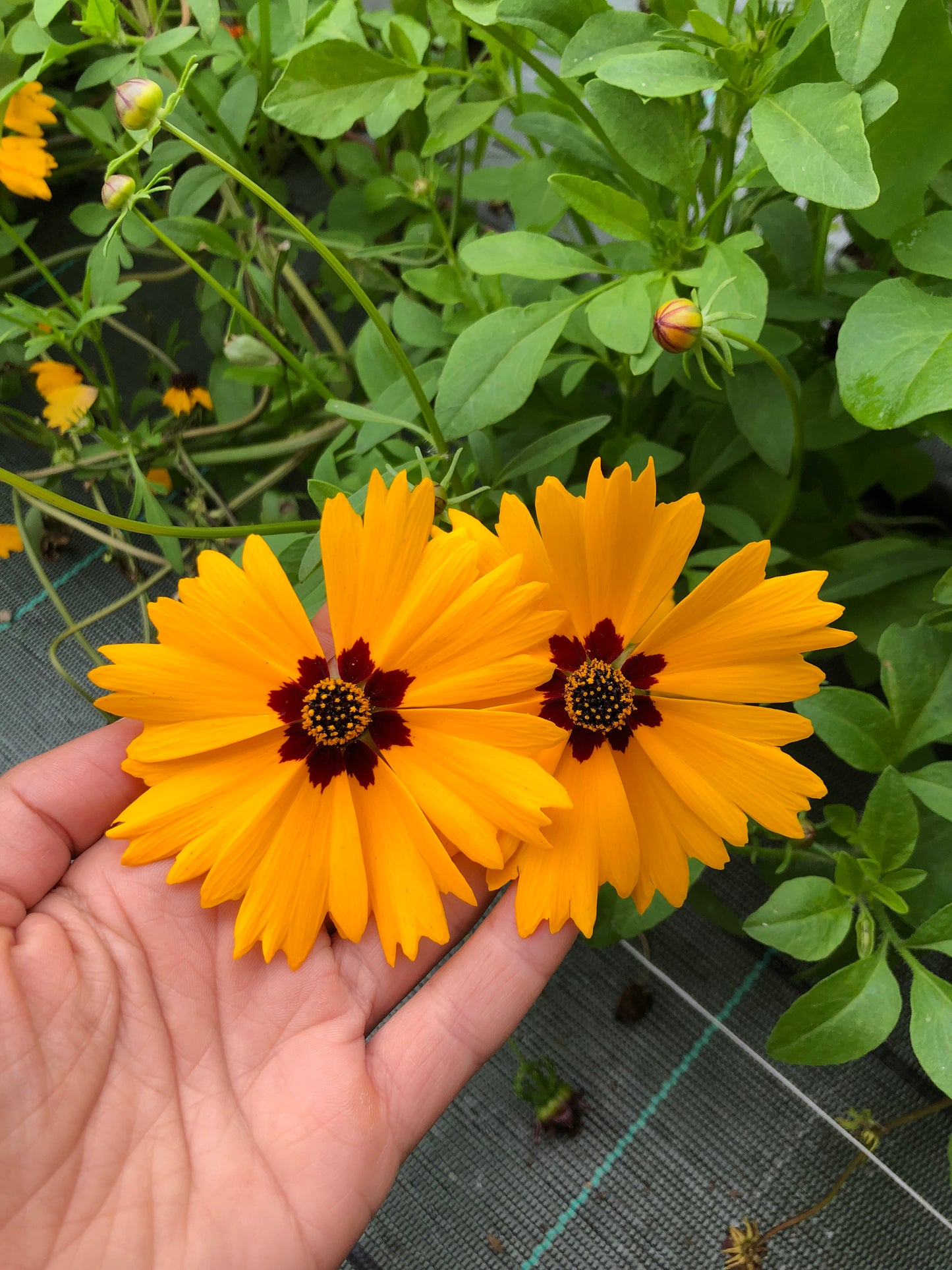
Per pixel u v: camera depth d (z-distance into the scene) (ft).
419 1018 0.60
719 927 0.82
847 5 0.45
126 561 0.83
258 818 0.49
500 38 0.56
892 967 0.79
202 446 0.80
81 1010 0.53
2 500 0.94
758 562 0.46
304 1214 0.55
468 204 0.87
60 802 0.58
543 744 0.48
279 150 0.88
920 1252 0.75
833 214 0.59
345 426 0.76
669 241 0.57
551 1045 0.80
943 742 0.75
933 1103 0.77
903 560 0.67
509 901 0.60
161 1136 0.54
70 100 0.84
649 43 0.53
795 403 0.59
